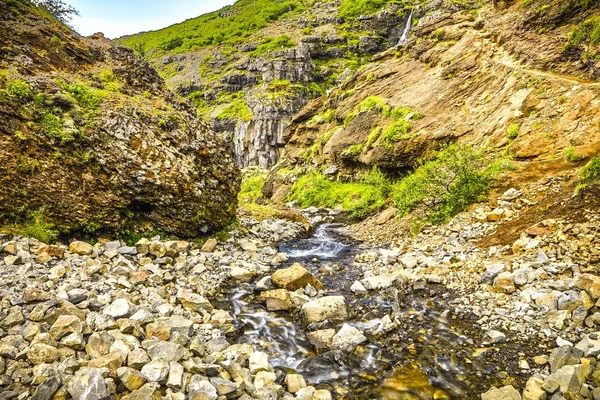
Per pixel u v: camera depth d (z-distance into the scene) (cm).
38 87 1062
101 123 1126
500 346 680
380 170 2528
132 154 1140
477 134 1939
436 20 3042
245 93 9488
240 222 1669
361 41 9869
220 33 14200
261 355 647
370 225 1895
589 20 1777
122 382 486
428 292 934
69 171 1020
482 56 2370
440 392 586
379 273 1119
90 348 541
